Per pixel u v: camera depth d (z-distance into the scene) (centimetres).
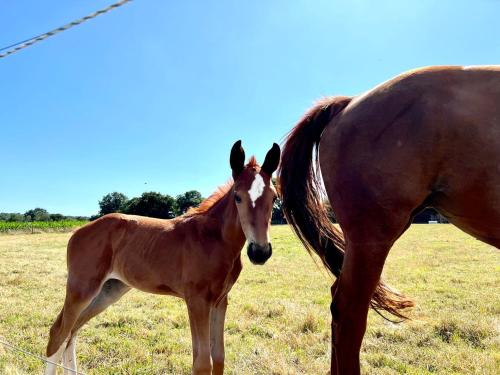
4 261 1162
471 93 176
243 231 322
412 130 181
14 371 357
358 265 188
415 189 181
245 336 466
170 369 383
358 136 195
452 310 561
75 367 362
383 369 364
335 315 195
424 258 1191
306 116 240
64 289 755
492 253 1304
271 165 332
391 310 245
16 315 561
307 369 367
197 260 322
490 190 169
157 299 669
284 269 1016
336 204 202
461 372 356
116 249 380
